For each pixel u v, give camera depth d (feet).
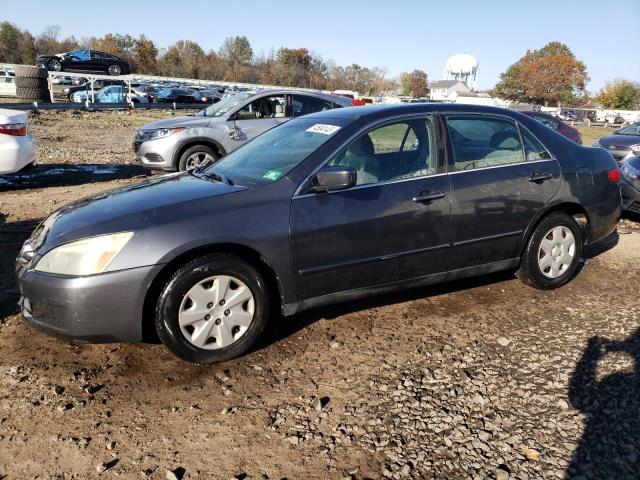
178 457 8.25
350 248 11.61
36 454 8.25
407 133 12.69
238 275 10.69
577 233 14.75
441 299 14.20
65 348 11.37
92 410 9.32
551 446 8.55
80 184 29.27
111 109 78.74
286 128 14.15
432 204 12.42
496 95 254.88
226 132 29.19
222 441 8.61
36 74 80.12
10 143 25.63
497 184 13.28
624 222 24.14
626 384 10.24
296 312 11.58
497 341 11.92
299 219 11.07
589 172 14.85
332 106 31.65
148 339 11.25
